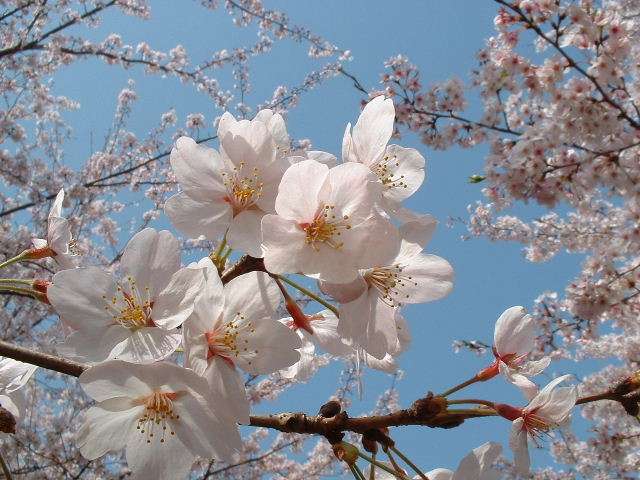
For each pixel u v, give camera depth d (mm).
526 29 607
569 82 607
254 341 171
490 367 201
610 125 595
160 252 173
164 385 164
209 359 169
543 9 582
